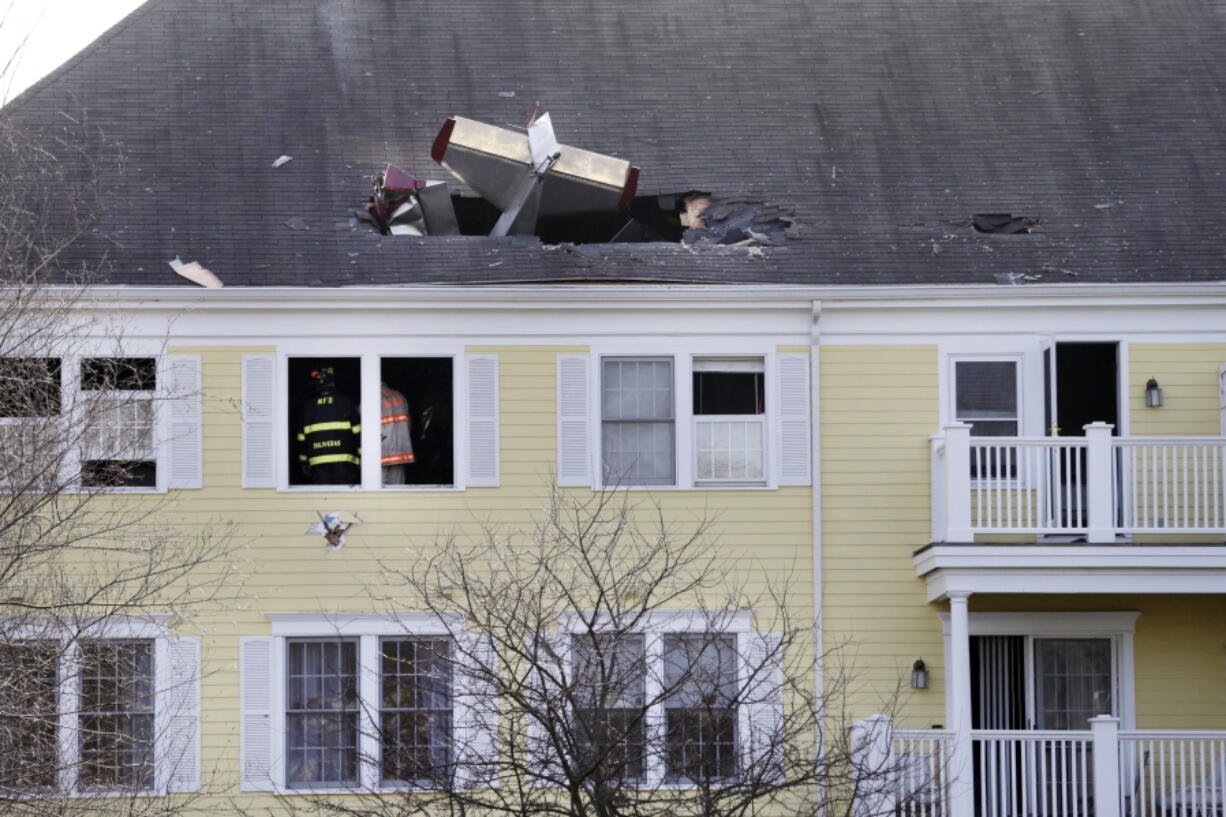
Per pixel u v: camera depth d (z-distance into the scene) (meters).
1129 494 87.38
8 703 74.94
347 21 106.56
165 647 88.69
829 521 91.31
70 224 92.38
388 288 90.88
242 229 94.56
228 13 106.25
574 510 88.19
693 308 92.25
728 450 91.94
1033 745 83.25
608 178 95.31
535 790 75.12
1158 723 90.50
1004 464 92.00
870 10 110.00
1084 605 91.06
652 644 78.69
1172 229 96.62
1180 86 105.62
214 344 91.06
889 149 101.25
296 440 93.06
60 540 81.69
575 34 107.06
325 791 88.06
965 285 91.56
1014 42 108.31
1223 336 92.38
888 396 92.06
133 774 82.31
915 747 87.62
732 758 76.75
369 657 89.12
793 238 95.81
